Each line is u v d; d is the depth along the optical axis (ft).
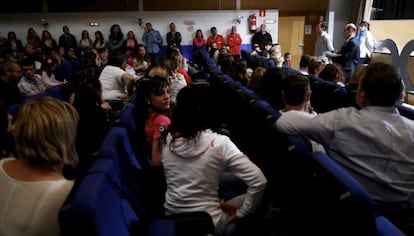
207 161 4.34
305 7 36.35
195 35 34.86
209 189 4.50
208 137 4.35
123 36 33.63
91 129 7.47
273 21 35.27
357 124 4.51
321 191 3.67
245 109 7.55
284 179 5.13
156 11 34.30
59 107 3.18
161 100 6.41
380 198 4.62
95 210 2.72
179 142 4.37
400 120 4.50
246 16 35.04
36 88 15.98
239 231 4.75
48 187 3.02
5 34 33.12
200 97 4.30
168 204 4.69
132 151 5.39
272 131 5.25
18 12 33.12
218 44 34.06
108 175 3.51
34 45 31.68
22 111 3.10
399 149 4.36
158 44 33.65
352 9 31.07
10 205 2.96
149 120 6.26
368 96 4.57
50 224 2.91
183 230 4.18
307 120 4.87
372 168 4.53
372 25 27.09
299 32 37.14
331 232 3.66
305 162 4.11
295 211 5.08
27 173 3.09
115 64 14.44
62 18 33.35
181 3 35.22
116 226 3.25
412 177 4.44
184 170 4.45
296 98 6.03
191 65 29.58
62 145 3.13
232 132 9.14
